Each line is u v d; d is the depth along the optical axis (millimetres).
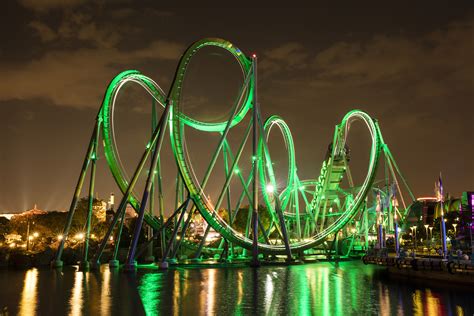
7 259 83812
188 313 37156
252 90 84500
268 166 89312
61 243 79438
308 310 38281
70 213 78812
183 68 77312
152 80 84438
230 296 45562
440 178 58844
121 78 79562
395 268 63938
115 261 77188
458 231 123562
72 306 40062
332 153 103812
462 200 132125
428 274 56719
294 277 62344
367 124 101625
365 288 51062
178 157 75938
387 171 113125
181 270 72000
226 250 87625
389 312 37125
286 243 85812
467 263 51562
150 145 74375
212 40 80875
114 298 44125
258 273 67812
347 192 107188
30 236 146125
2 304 41031
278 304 41125
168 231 95625
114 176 79688
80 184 78312
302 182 130250
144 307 39688
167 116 73125
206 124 86312
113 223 74062
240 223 163875
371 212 127875
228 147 94812
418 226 153250
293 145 108500
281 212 87375
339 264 87500
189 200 76062
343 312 37375
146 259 91750
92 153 79250
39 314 36844
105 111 79188
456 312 36750
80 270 73250
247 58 85688
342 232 123750
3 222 150375
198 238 171500
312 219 107125
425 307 39031
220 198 83438
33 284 54719
